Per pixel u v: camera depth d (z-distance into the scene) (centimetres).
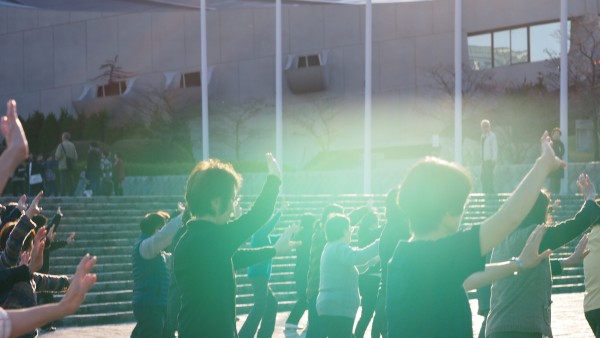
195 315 580
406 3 5012
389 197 1014
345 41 5178
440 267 462
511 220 456
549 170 459
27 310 349
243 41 5397
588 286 883
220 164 612
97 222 2388
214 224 596
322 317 1028
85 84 5791
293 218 2623
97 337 1564
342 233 1043
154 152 4616
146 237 1030
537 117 4119
